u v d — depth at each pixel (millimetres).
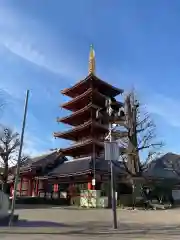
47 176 46750
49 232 12719
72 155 52656
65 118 53625
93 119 48938
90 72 52719
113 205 14461
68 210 28969
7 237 11117
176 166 48938
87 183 41500
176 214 24281
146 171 41562
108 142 14742
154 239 11000
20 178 56844
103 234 12289
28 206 36281
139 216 22328
